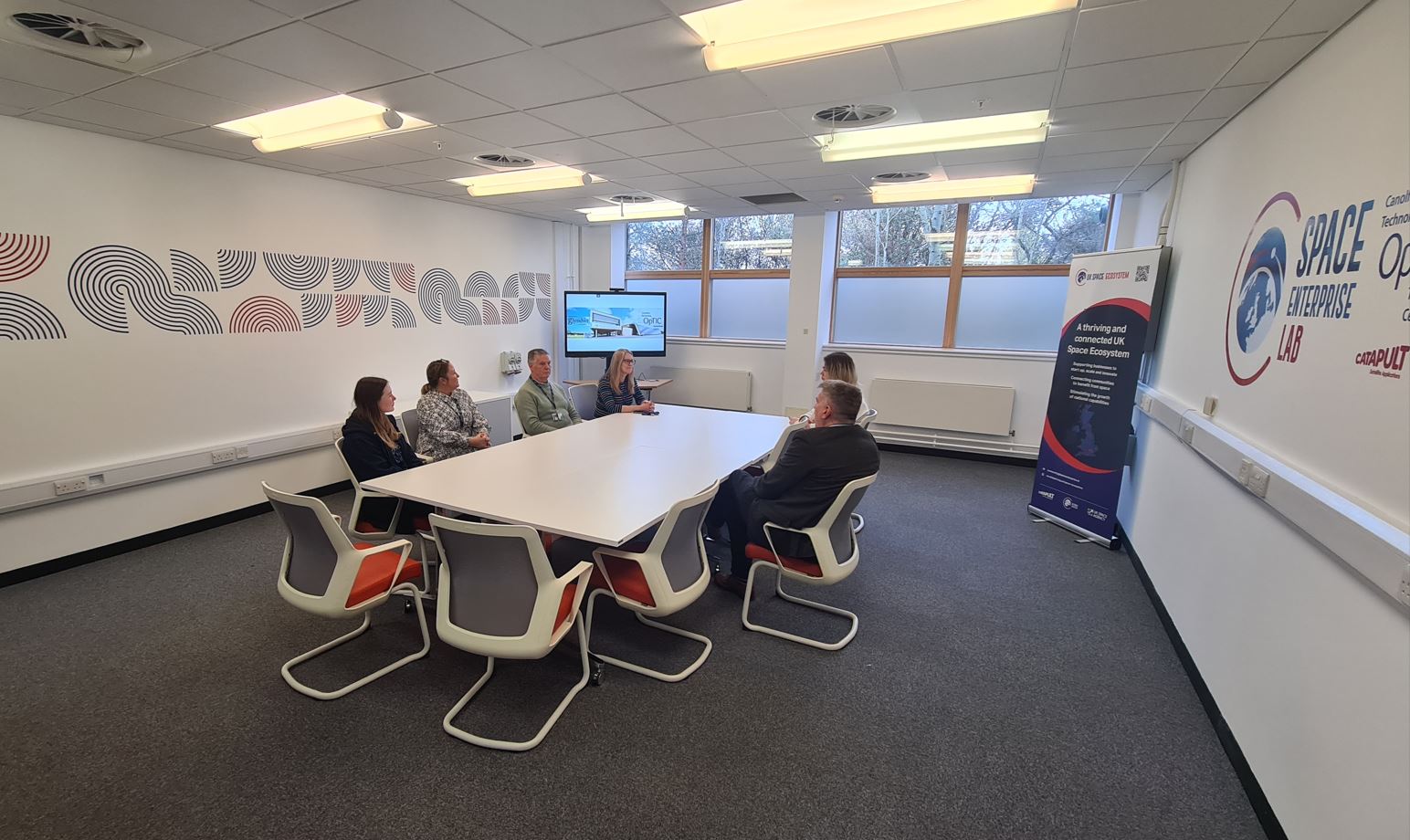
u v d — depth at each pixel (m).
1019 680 2.41
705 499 2.23
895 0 1.96
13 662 2.43
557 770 1.89
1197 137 3.14
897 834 1.68
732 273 6.97
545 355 4.33
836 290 6.48
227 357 3.90
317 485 4.53
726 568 3.38
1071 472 4.04
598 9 1.89
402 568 2.35
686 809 1.75
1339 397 1.63
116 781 1.83
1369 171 1.63
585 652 2.26
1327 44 1.96
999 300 5.83
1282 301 2.07
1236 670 2.04
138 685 2.29
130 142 3.35
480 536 1.81
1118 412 3.72
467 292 5.73
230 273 3.88
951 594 3.14
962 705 2.25
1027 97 2.65
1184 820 1.76
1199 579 2.47
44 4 1.80
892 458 5.93
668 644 2.64
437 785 1.82
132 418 3.47
